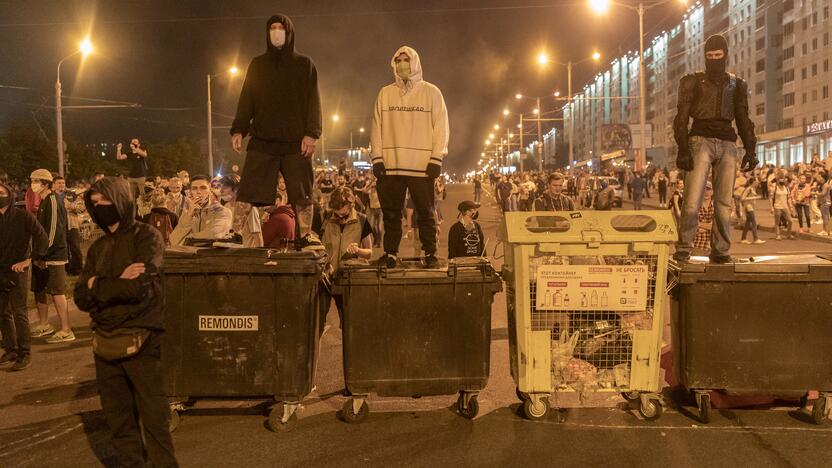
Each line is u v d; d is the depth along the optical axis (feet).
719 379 17.71
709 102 19.42
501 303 35.55
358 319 17.74
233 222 27.71
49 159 137.59
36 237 25.25
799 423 18.07
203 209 25.86
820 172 72.18
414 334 17.79
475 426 18.19
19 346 24.97
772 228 77.05
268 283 17.38
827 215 67.97
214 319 17.35
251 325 17.38
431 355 17.81
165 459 13.93
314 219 26.37
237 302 17.35
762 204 113.50
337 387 22.16
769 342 17.58
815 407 17.90
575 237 17.31
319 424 18.58
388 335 17.78
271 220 23.24
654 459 15.78
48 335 30.45
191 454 16.55
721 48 19.42
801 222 71.51
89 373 24.48
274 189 20.59
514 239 17.35
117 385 13.96
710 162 19.72
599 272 17.49
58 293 29.25
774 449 16.31
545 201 31.89
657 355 17.85
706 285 17.62
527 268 17.52
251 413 19.56
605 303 17.58
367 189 65.05
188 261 17.26
